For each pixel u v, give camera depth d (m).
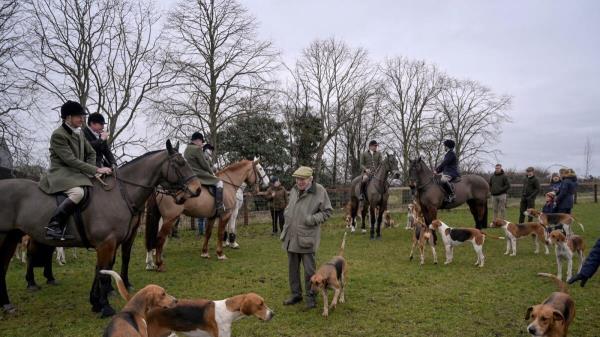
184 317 4.54
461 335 5.20
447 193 11.75
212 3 23.44
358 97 36.22
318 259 9.80
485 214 12.72
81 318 5.86
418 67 40.81
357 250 10.91
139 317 4.08
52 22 20.00
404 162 40.75
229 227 11.57
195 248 11.59
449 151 12.14
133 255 10.59
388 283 7.58
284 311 6.08
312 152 33.53
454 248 11.14
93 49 21.14
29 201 5.79
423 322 5.64
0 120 17.02
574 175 11.20
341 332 5.31
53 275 8.45
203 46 23.86
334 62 36.19
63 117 5.98
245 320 5.71
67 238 5.83
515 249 10.20
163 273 8.48
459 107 44.72
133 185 6.37
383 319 5.75
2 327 5.53
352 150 39.97
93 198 5.95
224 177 10.41
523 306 6.25
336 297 6.03
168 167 6.66
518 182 33.91
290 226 6.26
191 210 9.23
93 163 6.44
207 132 24.28
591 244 11.38
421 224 9.59
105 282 5.90
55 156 5.96
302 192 6.28
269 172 28.58
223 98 24.00
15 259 10.03
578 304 6.23
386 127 40.38
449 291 7.05
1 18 16.89
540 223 10.25
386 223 15.59
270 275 8.22
